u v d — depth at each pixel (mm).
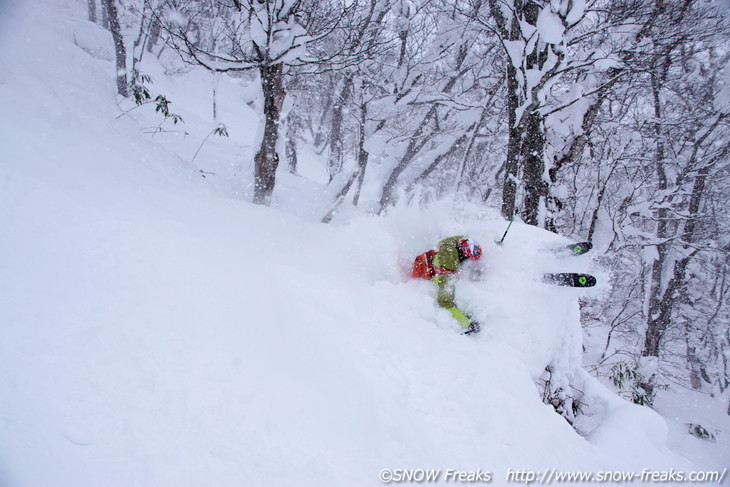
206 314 2006
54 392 1359
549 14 5547
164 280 2145
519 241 3537
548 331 3229
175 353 1711
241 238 3395
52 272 1905
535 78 6512
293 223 4504
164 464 1263
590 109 7590
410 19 8758
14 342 1483
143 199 3293
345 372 1987
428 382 2229
